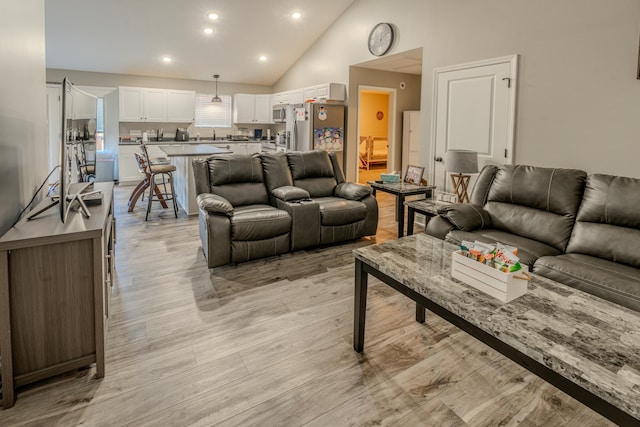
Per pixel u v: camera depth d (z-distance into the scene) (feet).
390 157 24.04
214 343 7.35
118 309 8.66
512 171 10.48
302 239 12.35
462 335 7.67
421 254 7.15
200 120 29.09
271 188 13.44
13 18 7.39
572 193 9.19
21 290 5.65
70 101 7.16
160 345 7.26
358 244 13.69
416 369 6.59
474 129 14.43
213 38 22.11
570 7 11.27
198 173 12.38
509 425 5.36
